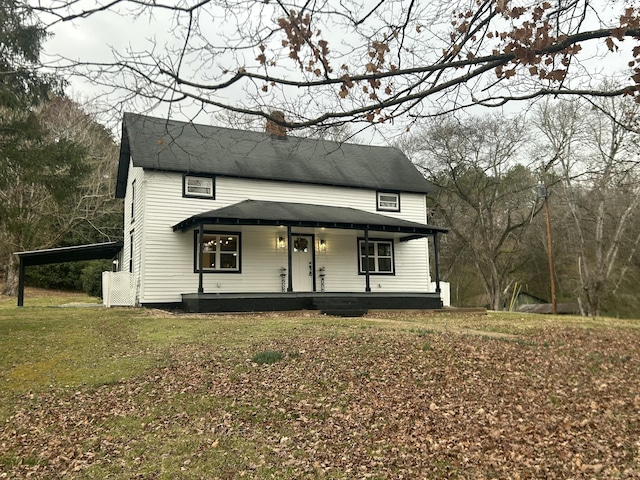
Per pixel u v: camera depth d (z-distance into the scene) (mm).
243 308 16625
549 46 3305
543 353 9992
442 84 3500
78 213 32156
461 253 36875
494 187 33875
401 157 24609
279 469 5074
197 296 16062
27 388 7598
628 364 9461
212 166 18453
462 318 17438
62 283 37500
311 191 20453
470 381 7840
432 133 30156
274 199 19656
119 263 23891
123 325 12641
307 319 14375
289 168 20344
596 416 6590
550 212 35312
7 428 6195
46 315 14914
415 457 5359
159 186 17672
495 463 5227
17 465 5230
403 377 7902
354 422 6266
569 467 5156
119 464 5199
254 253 18984
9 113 16203
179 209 17922
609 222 34062
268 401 6906
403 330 11992
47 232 30328
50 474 5016
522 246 36344
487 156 31328
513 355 9586
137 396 7168
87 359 9141
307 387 7391
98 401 7035
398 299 19031
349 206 21141
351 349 9430
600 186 28938
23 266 19922
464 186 33875
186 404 6832
